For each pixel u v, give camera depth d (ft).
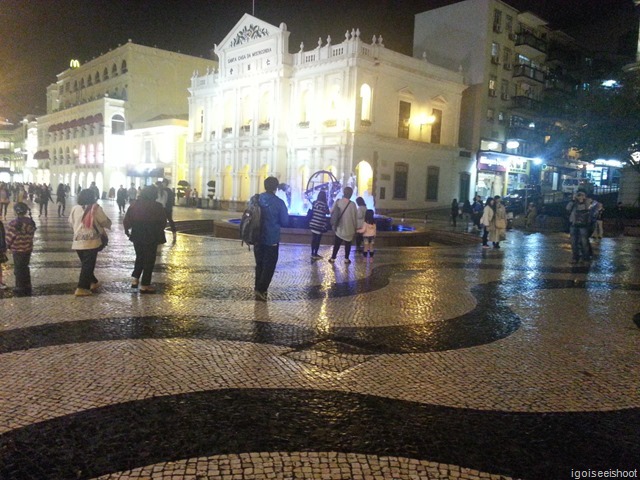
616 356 20.08
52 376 16.28
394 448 12.48
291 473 11.27
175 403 14.56
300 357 18.75
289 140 139.03
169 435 12.76
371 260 45.73
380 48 126.72
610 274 41.65
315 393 15.56
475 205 92.53
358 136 124.36
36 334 20.57
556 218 101.35
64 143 240.32
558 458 12.30
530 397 15.80
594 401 15.66
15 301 25.89
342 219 42.42
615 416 14.66
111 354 18.44
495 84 154.10
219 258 43.29
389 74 130.00
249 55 147.43
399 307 27.20
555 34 174.40
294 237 59.26
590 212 48.21
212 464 11.51
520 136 163.63
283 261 42.98
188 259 42.37
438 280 36.06
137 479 10.89
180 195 164.66
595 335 23.02
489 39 149.48
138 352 18.75
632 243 73.41
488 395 15.85
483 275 38.96
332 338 21.26
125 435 12.70
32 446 12.12
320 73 130.62
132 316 23.65
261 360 18.30
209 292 29.37
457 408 14.84
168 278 33.40
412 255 50.42
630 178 115.85
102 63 217.56
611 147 101.24
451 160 147.74
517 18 159.02
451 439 13.01
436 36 158.81
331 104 129.90
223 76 155.43
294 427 13.37
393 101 132.26
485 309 27.45
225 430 13.08
